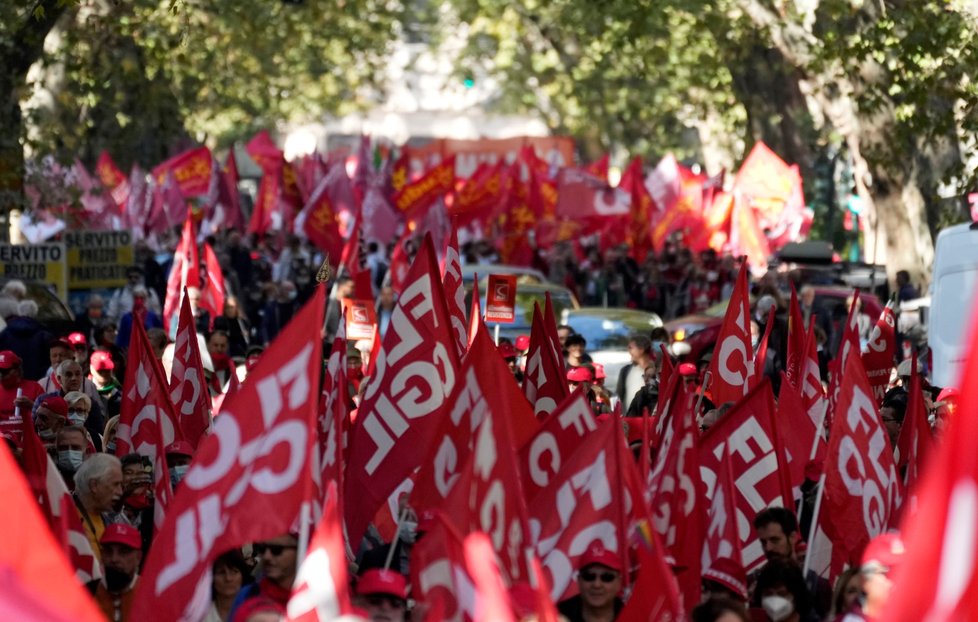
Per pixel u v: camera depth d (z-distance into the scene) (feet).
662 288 408.87
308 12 497.46
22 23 261.65
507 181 449.48
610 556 87.51
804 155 527.40
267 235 449.89
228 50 482.69
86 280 329.93
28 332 212.64
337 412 105.81
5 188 285.43
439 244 419.54
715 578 99.96
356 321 174.40
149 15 314.76
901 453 128.36
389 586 79.61
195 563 82.23
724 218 436.35
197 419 135.44
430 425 107.96
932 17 276.41
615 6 397.39
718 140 589.73
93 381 179.11
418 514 97.45
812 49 348.79
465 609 75.66
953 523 55.16
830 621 83.76
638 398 175.63
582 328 271.49
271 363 81.92
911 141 350.43
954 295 209.15
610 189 431.02
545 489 90.74
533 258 449.48
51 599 62.59
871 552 82.12
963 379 54.44
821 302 295.69
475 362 96.32
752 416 114.32
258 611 79.00
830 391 137.28
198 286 232.12
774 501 114.01
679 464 99.55
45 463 95.96
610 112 631.15
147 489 112.78
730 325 144.77
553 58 619.67
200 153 491.72
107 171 499.51
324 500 95.86
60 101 366.43
